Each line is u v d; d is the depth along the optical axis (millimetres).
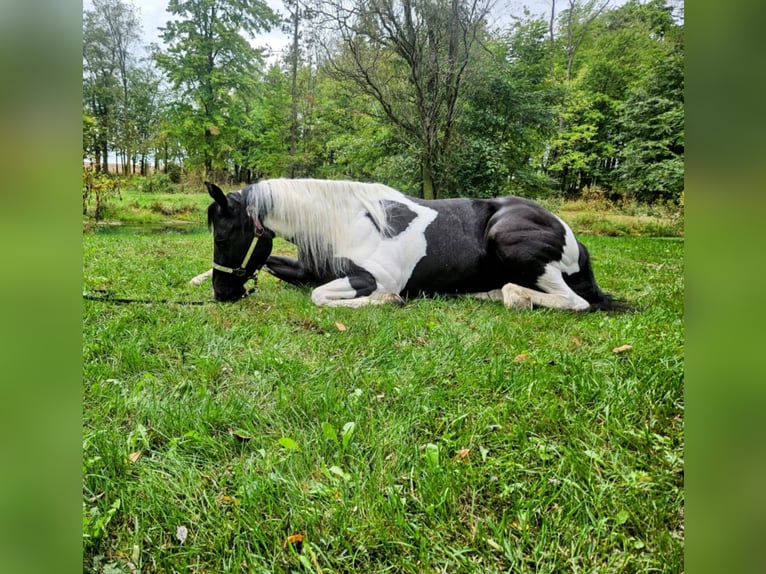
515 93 7641
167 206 12922
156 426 1394
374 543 970
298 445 1278
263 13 15531
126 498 1091
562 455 1269
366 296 2885
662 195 10742
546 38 13891
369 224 2971
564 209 11500
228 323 2398
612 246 6488
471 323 2486
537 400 1572
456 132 7289
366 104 8375
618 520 1019
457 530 1020
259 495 1084
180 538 991
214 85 15148
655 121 10383
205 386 1647
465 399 1608
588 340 2238
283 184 2926
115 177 12031
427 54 6832
